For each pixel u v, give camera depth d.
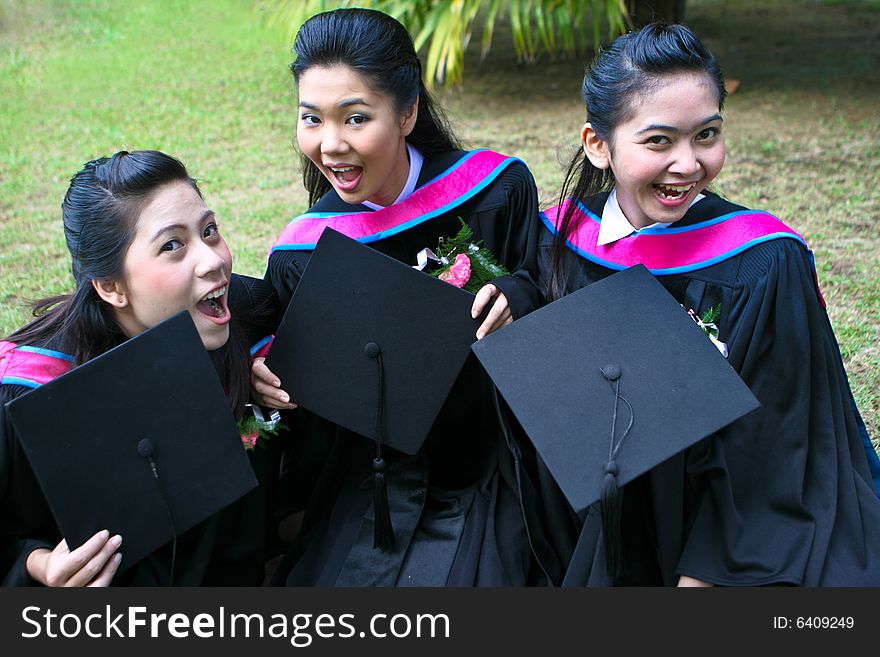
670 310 2.28
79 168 6.20
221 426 2.22
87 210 2.17
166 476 2.19
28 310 4.32
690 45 2.18
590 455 2.11
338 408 2.48
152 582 2.40
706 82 2.18
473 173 2.79
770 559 2.20
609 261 2.54
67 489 2.12
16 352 2.33
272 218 5.26
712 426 2.11
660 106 2.17
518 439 2.62
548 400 2.18
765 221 2.42
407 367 2.46
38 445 2.11
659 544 2.31
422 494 2.54
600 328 2.27
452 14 6.65
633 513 2.39
